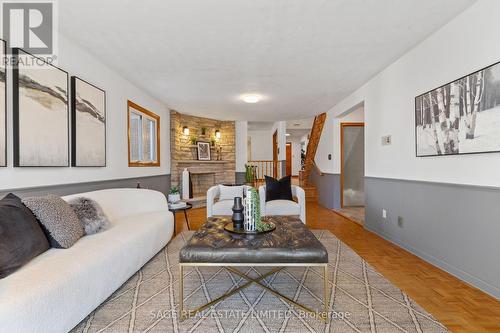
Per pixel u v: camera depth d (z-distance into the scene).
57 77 2.39
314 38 2.57
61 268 1.51
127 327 1.59
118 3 1.99
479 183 2.06
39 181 2.23
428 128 2.60
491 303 1.85
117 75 3.48
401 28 2.41
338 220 4.62
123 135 3.64
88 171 2.88
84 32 2.43
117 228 2.39
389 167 3.35
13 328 1.13
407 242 3.00
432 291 2.04
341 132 5.61
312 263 1.67
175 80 3.75
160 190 5.05
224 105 5.31
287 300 1.84
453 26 2.27
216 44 2.67
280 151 8.52
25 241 1.55
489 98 1.93
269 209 3.55
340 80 3.81
